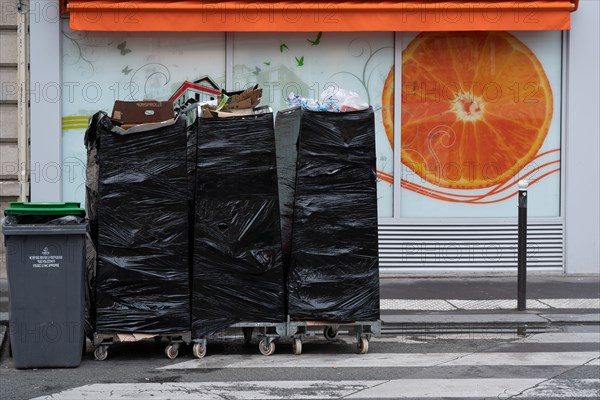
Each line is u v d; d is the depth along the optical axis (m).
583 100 11.46
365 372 7.08
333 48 11.35
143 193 7.41
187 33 11.23
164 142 7.45
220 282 7.53
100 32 11.16
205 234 7.49
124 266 7.38
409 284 10.98
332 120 7.64
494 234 11.55
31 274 7.11
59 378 6.87
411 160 11.47
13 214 7.07
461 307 9.55
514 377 6.90
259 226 7.56
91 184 7.95
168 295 7.45
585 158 11.52
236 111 7.70
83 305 7.32
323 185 7.62
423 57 11.40
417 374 7.01
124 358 7.59
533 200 11.61
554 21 10.97
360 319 7.67
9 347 7.72
